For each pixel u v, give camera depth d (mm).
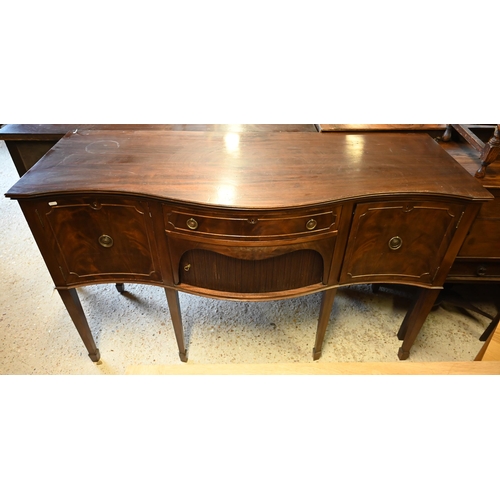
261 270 1186
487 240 1305
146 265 1197
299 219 1038
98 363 1511
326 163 1159
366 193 1027
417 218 1102
